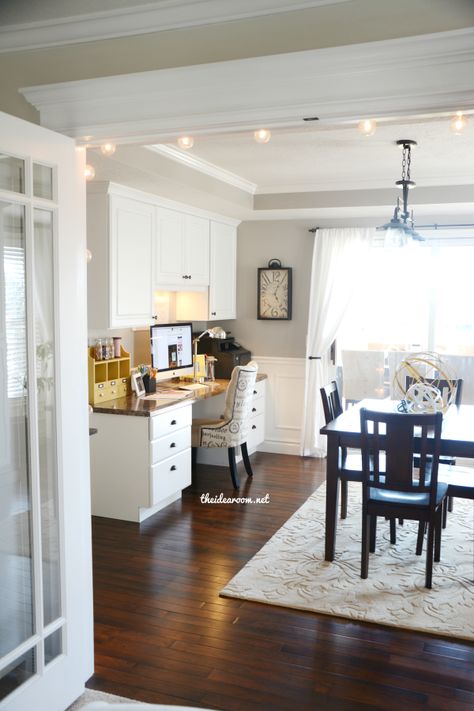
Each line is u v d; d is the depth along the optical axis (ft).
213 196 16.57
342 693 8.62
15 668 7.58
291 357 21.38
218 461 19.90
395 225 13.83
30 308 7.59
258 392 20.54
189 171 15.28
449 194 17.71
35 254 7.75
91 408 13.61
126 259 15.21
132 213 15.40
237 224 21.31
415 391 13.84
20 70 8.44
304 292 21.03
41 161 7.70
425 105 6.70
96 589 11.53
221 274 20.34
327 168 16.78
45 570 8.10
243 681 8.86
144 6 7.60
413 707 8.35
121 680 8.84
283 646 9.74
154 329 17.43
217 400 19.72
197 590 11.53
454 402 16.26
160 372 17.76
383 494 12.14
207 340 20.92
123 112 7.88
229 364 20.54
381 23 6.85
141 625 10.30
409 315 20.53
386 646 9.76
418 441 12.03
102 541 13.75
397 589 11.53
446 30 6.65
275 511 15.72
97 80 7.84
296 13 7.13
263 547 13.41
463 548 13.46
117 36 7.88
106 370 15.79
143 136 7.98
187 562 12.72
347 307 20.26
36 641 7.80
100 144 8.32
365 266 20.30
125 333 17.43
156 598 11.22
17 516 7.64
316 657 9.45
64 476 8.20
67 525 8.28
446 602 11.05
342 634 10.09
